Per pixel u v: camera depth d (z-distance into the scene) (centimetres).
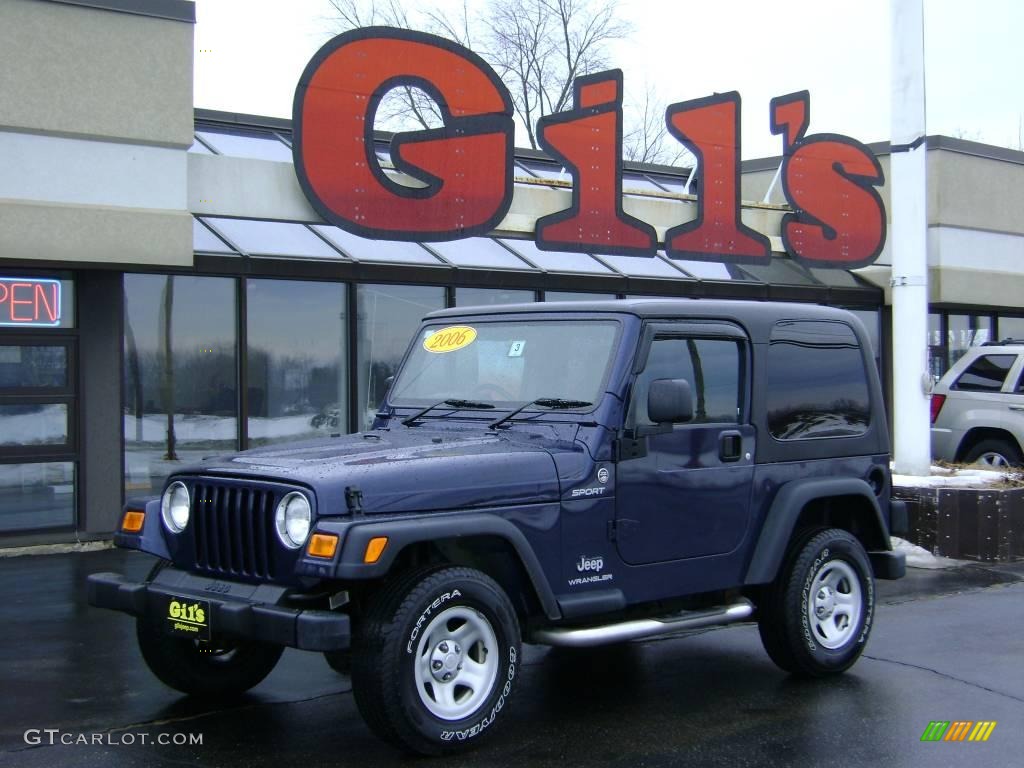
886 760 496
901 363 1169
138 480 1118
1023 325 1955
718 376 607
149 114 1047
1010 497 1049
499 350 616
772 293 1573
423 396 641
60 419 1067
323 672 650
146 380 1123
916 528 1067
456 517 491
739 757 500
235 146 1326
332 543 457
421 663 480
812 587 628
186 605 500
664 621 565
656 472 570
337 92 1093
